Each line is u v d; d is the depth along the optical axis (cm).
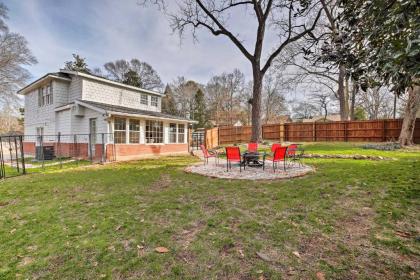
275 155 672
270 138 2136
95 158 1116
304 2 364
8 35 2091
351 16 190
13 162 1109
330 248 227
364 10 180
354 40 190
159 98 1792
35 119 1525
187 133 1614
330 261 204
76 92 1296
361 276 182
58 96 1310
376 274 184
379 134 1647
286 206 356
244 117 4216
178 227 287
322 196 403
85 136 1178
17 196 459
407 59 140
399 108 2655
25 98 1650
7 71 2158
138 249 235
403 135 1271
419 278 178
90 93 1300
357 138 1741
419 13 139
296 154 1032
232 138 2098
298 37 1220
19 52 2152
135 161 1036
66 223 309
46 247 244
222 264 204
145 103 1661
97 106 1070
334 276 183
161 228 285
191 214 333
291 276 185
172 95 3984
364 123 1709
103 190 492
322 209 339
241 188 480
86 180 604
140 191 475
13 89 2248
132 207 370
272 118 3866
